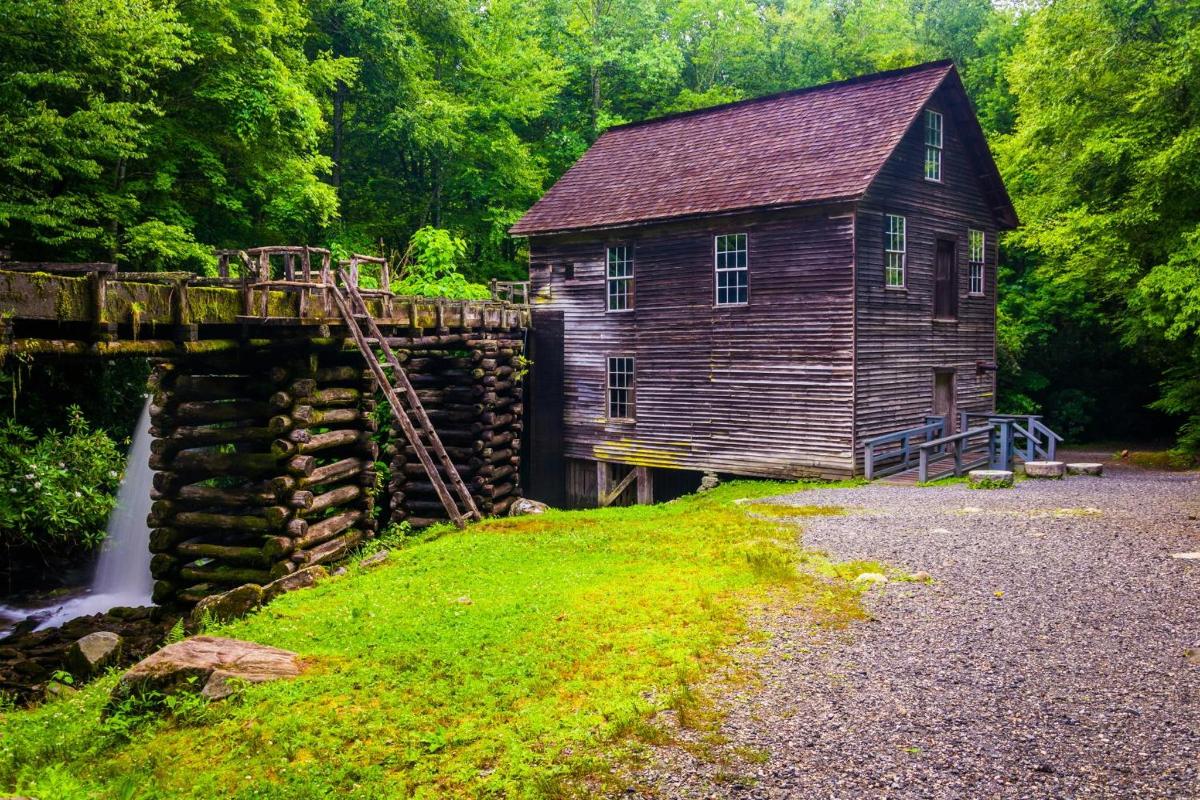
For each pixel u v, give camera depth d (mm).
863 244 17250
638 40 37281
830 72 40312
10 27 13812
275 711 5879
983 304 21938
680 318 19906
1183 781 4684
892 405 18328
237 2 18719
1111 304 28250
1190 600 7961
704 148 21438
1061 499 13891
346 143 30516
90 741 5688
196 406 11258
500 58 31188
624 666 6582
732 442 19125
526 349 21547
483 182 30688
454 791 4785
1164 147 18781
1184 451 22453
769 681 6301
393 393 11906
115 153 15703
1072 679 6195
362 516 12961
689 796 4664
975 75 33906
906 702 5867
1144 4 20000
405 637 7348
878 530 11555
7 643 10070
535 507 17031
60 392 16375
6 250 7852
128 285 8250
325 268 11594
